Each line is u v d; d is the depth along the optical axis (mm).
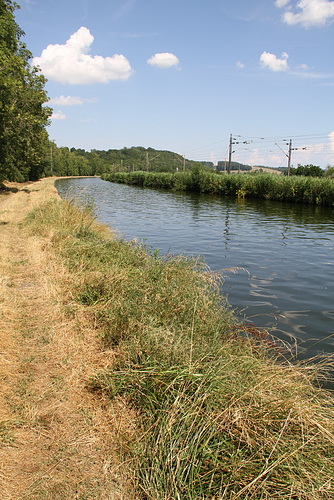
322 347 4746
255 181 32562
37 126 25172
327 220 17859
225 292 6973
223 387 2939
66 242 7902
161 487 2238
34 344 4027
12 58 15828
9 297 5156
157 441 2535
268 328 5320
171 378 3117
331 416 2855
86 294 5230
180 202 28797
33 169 53094
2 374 3385
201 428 2535
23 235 9602
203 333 4164
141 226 15719
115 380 3365
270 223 16797
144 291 4809
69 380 3416
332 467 2357
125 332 4035
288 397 2838
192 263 6531
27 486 2264
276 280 7828
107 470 2469
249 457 2379
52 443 2660
